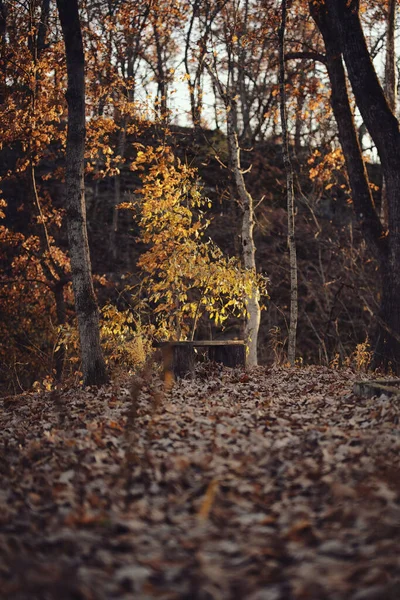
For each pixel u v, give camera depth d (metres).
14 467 6.17
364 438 6.25
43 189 25.47
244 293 14.83
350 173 16.61
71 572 3.71
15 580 3.59
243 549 4.09
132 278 23.88
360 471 5.27
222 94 17.72
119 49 19.97
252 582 3.66
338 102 16.78
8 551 3.98
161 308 14.08
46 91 16.97
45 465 6.06
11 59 16.80
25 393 12.44
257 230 27.17
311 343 24.73
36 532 4.41
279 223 27.34
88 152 17.77
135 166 15.12
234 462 5.78
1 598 3.43
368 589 3.40
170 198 13.95
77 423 7.97
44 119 17.16
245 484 5.23
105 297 23.28
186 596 3.53
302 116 21.17
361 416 7.47
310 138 28.50
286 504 4.84
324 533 4.22
